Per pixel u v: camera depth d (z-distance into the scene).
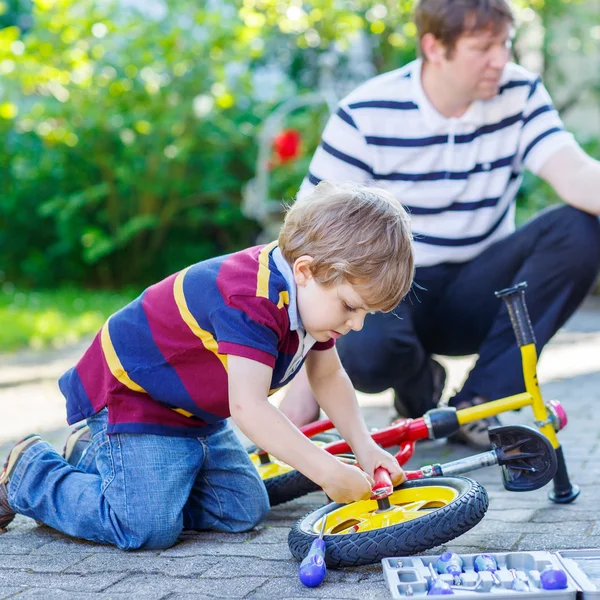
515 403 2.52
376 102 3.15
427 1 3.01
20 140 11.58
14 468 2.45
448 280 3.27
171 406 2.35
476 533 2.33
